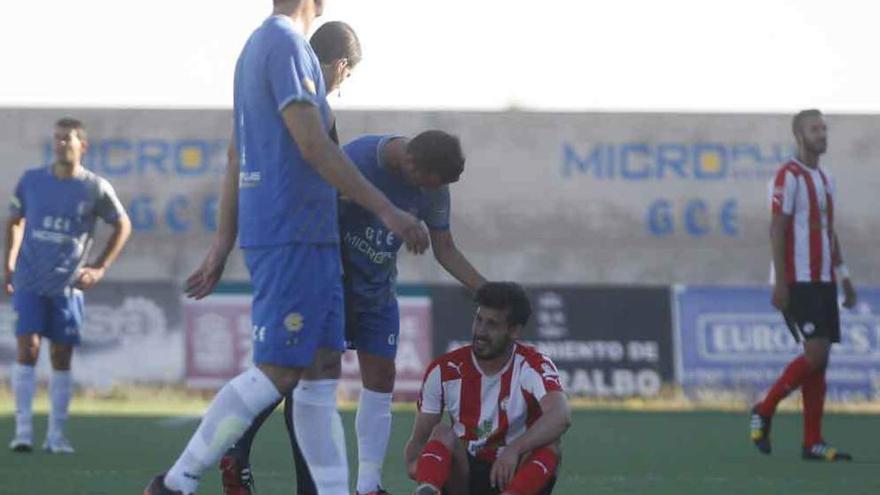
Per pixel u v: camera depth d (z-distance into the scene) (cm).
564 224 7225
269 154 1473
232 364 5484
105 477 2461
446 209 1911
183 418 4125
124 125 7094
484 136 7212
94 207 3034
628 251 7231
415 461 1708
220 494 2178
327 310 1477
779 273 2992
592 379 5434
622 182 7256
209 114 7131
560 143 7238
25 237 3005
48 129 7131
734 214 7244
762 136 7250
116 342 5481
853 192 7256
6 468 2611
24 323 2997
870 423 4291
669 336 5466
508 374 1688
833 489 2400
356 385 5191
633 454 3083
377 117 7125
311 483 1792
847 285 3097
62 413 3016
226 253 1616
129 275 7044
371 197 1448
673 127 7256
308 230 1464
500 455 1648
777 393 3020
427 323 5406
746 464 2855
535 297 5444
